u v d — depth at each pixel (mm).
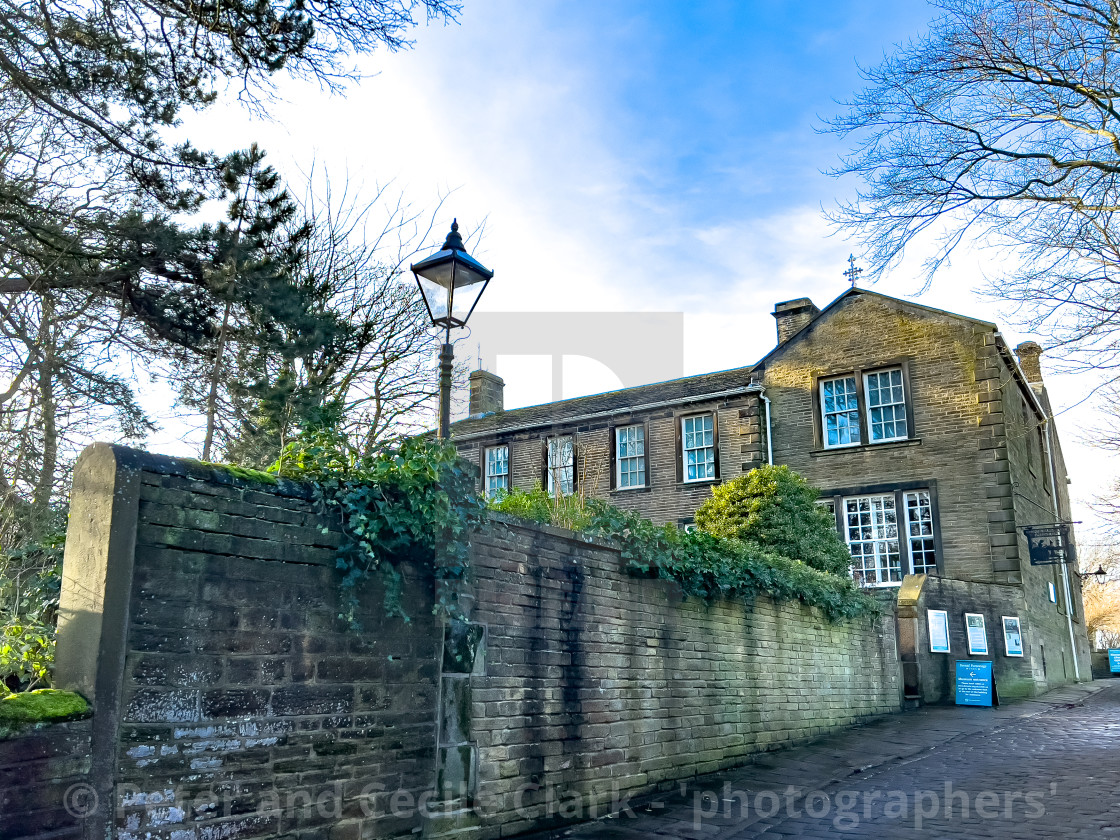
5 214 8523
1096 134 9320
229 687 4672
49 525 8383
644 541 8539
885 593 16203
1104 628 48812
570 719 7250
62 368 9891
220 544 4723
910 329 19438
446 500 6031
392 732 5621
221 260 9773
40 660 4695
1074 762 9398
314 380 10148
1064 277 9414
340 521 5457
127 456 4379
